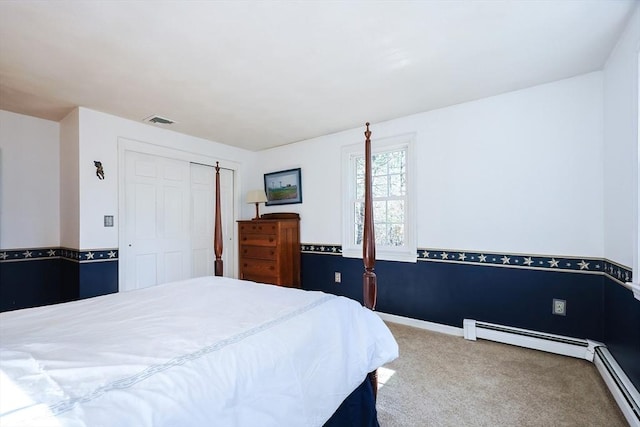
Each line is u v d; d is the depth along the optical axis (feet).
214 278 7.18
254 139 13.08
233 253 14.38
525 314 8.45
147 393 2.40
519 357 7.75
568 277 7.88
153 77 7.45
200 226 13.06
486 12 5.21
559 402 5.83
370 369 4.87
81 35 5.72
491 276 8.95
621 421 5.27
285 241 12.41
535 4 5.04
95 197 9.62
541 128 8.17
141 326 3.86
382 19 5.37
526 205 8.42
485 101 8.96
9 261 9.70
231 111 9.80
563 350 7.73
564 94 7.85
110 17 5.22
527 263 8.42
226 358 3.07
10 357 2.85
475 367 7.25
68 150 9.99
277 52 6.40
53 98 8.68
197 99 8.82
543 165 8.16
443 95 8.73
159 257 11.50
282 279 12.15
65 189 10.22
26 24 5.36
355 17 5.30
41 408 2.09
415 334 9.49
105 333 3.60
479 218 9.12
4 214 9.62
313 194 12.94
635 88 5.48
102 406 2.20
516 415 5.46
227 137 12.76
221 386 2.78
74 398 2.23
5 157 9.63
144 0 4.80
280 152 14.16
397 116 10.39
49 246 10.43
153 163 11.37
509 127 8.61
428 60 6.81
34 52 6.29
